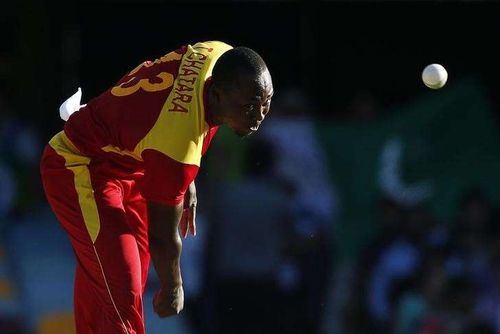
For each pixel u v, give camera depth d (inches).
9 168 1676.9
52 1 1804.9
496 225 1692.9
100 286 839.7
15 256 1603.1
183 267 1561.3
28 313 1553.9
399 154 1723.7
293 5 1888.5
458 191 1718.8
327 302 1609.3
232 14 1884.8
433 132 1752.0
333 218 1637.6
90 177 853.2
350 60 1903.3
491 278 1638.8
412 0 1888.5
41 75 1792.6
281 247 1550.2
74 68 1839.3
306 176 1626.5
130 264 836.0
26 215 1670.8
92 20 1847.9
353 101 1844.2
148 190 805.9
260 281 1537.9
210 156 1610.5
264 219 1537.9
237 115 797.9
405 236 1647.4
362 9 1899.6
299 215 1592.0
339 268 1632.6
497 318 1616.6
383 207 1669.5
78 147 853.2
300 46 1894.7
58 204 854.5
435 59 1907.0
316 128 1691.7
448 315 1600.6
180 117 795.4
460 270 1627.7
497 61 1894.7
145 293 1550.2
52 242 1636.3
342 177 1695.4
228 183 1558.8
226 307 1546.5
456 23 1900.8
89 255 841.5
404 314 1600.6
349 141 1706.4
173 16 1875.0
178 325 1550.2
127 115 816.3
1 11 1781.5
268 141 1605.6
